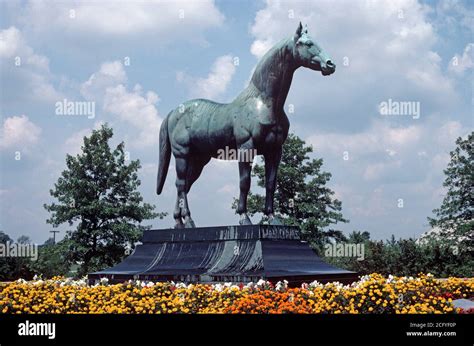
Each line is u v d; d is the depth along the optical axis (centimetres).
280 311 712
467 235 1916
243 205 989
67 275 1953
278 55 972
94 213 1894
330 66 929
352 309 725
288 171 2036
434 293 824
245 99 1000
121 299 787
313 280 920
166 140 1166
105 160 1947
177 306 761
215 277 930
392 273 1717
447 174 2066
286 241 981
